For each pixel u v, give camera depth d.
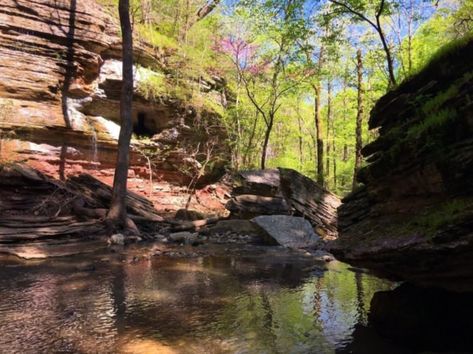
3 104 17.03
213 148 25.81
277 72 23.25
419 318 4.65
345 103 35.47
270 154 39.38
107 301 6.17
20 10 18.03
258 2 20.36
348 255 4.93
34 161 17.56
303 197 16.70
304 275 8.34
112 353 4.28
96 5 20.69
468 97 4.07
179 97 23.09
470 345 4.21
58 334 4.79
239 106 28.69
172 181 23.70
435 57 5.02
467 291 4.01
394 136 5.07
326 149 39.53
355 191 6.38
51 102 18.55
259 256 10.75
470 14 17.14
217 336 4.84
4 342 4.51
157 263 9.36
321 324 5.31
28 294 6.50
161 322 5.29
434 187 4.26
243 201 16.00
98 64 20.06
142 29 22.98
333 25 19.00
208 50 26.66
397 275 4.82
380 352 4.39
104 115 20.69
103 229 12.87
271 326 5.21
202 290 6.96
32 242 11.04
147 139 22.33
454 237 3.60
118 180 13.70
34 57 18.20
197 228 15.27
